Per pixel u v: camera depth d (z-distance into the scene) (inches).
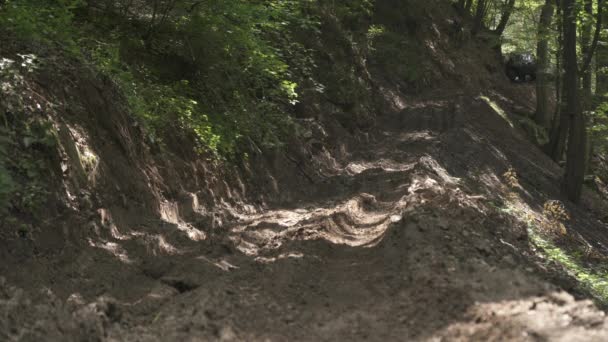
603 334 162.1
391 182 536.4
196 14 464.4
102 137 333.1
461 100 1085.1
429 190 421.7
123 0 493.4
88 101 337.1
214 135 446.3
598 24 775.7
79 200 288.2
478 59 1440.7
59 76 325.4
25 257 239.9
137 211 327.0
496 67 1497.3
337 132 742.5
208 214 382.6
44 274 232.8
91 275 245.3
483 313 185.9
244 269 264.7
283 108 653.9
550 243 530.0
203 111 476.4
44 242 254.1
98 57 380.2
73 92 329.1
